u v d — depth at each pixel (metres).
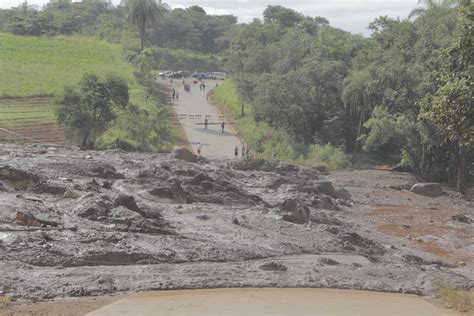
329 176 70.88
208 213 36.38
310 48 107.62
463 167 65.75
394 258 31.95
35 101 97.81
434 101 24.59
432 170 72.94
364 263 28.64
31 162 46.72
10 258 22.28
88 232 26.27
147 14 150.88
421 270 27.19
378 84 69.81
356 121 93.44
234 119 109.31
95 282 20.61
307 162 79.38
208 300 19.73
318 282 22.80
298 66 105.38
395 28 78.12
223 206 39.97
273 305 19.52
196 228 31.73
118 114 82.19
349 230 37.06
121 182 41.53
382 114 72.31
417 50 68.50
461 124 23.56
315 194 49.47
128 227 28.58
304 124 92.44
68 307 18.09
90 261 23.30
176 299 19.67
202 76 170.75
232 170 60.69
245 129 99.00
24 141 76.56
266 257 27.91
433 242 39.03
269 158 78.94
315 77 91.00
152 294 20.12
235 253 27.16
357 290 22.34
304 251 30.03
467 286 24.12
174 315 17.89
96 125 74.38
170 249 26.16
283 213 37.62
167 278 21.86
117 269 22.62
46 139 79.00
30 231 25.23
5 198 30.28
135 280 21.38
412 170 78.88
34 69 121.81
